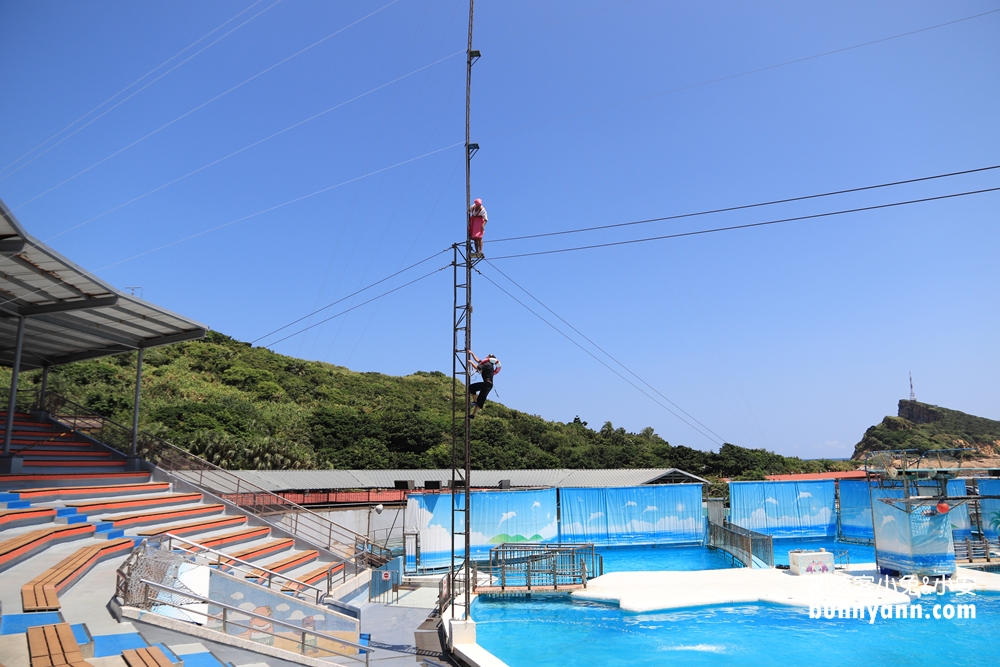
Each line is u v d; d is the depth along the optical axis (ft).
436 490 108.27
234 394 191.72
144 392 161.99
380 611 61.57
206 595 40.19
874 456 75.20
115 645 29.73
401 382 301.84
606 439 294.66
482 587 66.90
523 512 90.48
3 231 41.83
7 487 61.05
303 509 83.76
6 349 81.10
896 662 45.50
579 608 61.77
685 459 232.53
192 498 76.07
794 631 53.16
